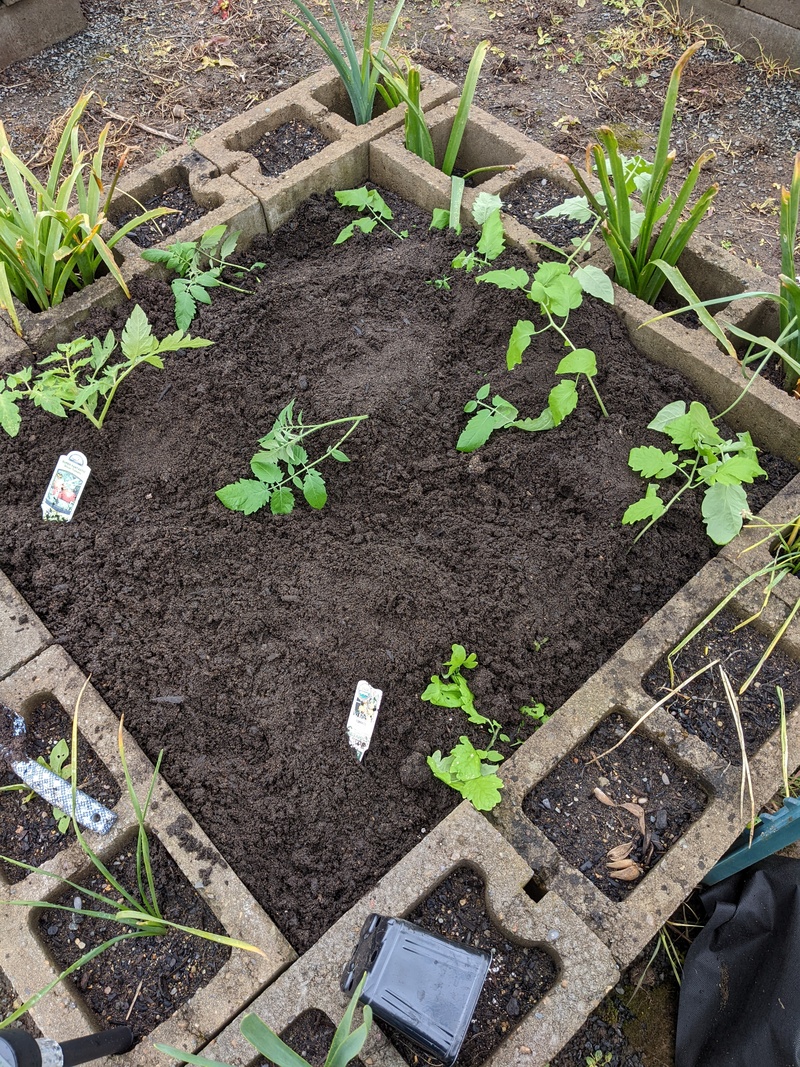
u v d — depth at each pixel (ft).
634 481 6.30
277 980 4.27
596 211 7.47
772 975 4.60
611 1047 4.93
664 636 5.41
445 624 5.69
